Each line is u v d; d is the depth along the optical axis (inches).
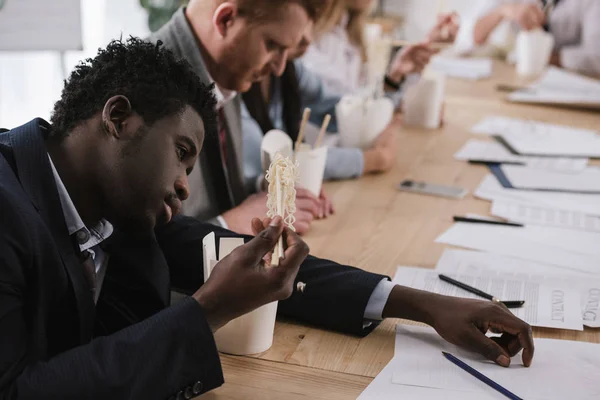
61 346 38.6
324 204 70.4
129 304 46.9
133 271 46.6
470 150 93.0
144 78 37.9
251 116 82.0
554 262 60.0
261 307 43.7
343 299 47.8
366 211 71.7
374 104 86.1
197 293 38.7
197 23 64.2
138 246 47.0
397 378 42.1
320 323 48.5
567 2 154.5
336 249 62.0
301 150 70.7
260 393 40.7
